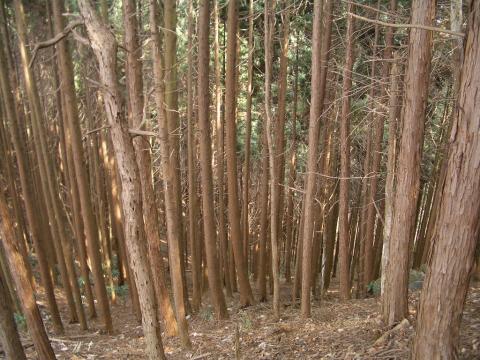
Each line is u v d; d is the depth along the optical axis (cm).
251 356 629
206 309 1001
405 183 562
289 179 1198
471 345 452
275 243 799
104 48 357
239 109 1217
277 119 1046
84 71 895
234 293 1234
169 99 824
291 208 1262
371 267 1041
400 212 572
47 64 1173
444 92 933
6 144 973
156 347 418
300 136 1264
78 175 814
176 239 683
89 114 1047
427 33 509
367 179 1070
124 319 1048
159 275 774
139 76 686
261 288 1089
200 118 784
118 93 368
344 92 794
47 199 898
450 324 335
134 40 673
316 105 713
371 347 540
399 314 596
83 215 847
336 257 1473
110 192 1246
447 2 773
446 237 325
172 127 836
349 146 867
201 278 1223
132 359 718
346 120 846
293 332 713
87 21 357
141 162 698
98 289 891
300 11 1077
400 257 583
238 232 941
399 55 726
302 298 809
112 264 1439
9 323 416
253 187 1516
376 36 823
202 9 745
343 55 1018
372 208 1002
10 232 468
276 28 1097
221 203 1089
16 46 1159
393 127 692
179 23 1099
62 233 917
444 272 329
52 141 1283
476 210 310
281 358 596
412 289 841
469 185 306
